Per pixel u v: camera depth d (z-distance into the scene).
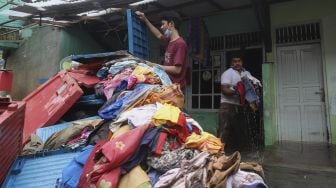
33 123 4.16
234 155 2.25
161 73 4.12
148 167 2.51
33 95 4.77
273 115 6.91
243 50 7.50
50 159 3.12
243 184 2.13
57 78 4.97
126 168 2.41
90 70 5.01
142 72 3.98
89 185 2.35
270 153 5.69
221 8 7.35
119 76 4.18
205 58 7.62
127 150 2.41
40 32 9.27
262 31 6.82
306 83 6.81
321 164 4.78
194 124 3.09
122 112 3.22
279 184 4.46
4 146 2.65
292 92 6.91
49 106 4.38
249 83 6.27
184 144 2.71
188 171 2.30
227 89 6.16
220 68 7.80
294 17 6.88
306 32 6.82
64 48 8.62
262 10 6.38
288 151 5.82
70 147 3.34
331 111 6.47
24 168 2.98
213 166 2.24
